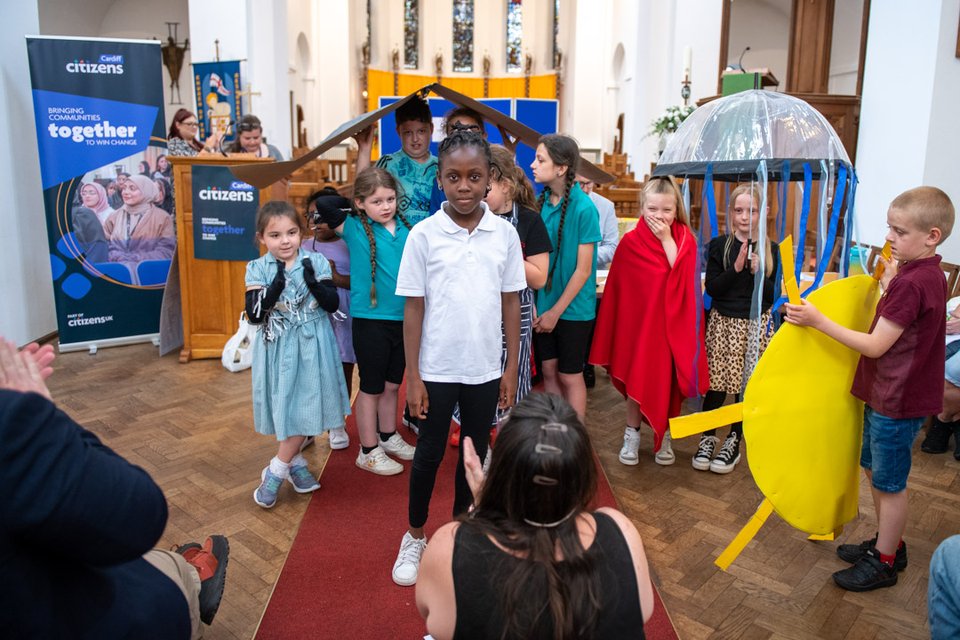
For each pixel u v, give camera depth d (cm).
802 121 238
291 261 280
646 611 120
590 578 112
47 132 477
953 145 469
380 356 303
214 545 202
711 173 242
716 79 776
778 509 222
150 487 114
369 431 315
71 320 503
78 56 478
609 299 330
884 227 493
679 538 268
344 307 341
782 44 1376
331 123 1480
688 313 309
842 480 227
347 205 302
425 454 223
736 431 327
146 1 1225
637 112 948
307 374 281
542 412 118
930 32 454
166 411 394
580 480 115
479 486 138
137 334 530
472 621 113
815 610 225
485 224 212
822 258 230
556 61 1683
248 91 747
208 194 467
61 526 100
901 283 208
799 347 215
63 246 491
